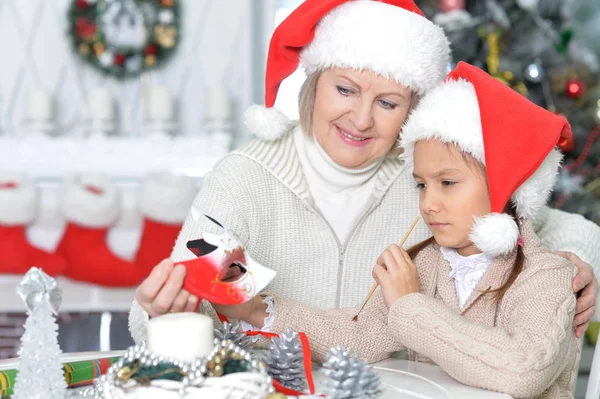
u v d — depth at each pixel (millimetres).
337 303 1543
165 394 824
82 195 2943
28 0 3551
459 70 1289
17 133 3574
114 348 3076
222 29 3691
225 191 1451
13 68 3562
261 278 1056
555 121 1211
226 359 873
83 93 3615
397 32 1386
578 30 3469
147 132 3514
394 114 1442
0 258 2928
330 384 954
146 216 3029
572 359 1318
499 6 2990
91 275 2980
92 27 3518
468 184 1243
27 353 906
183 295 1039
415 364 1287
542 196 1283
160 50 3584
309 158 1538
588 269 1341
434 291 1349
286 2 3812
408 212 1592
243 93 3715
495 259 1282
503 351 1100
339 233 1555
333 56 1402
